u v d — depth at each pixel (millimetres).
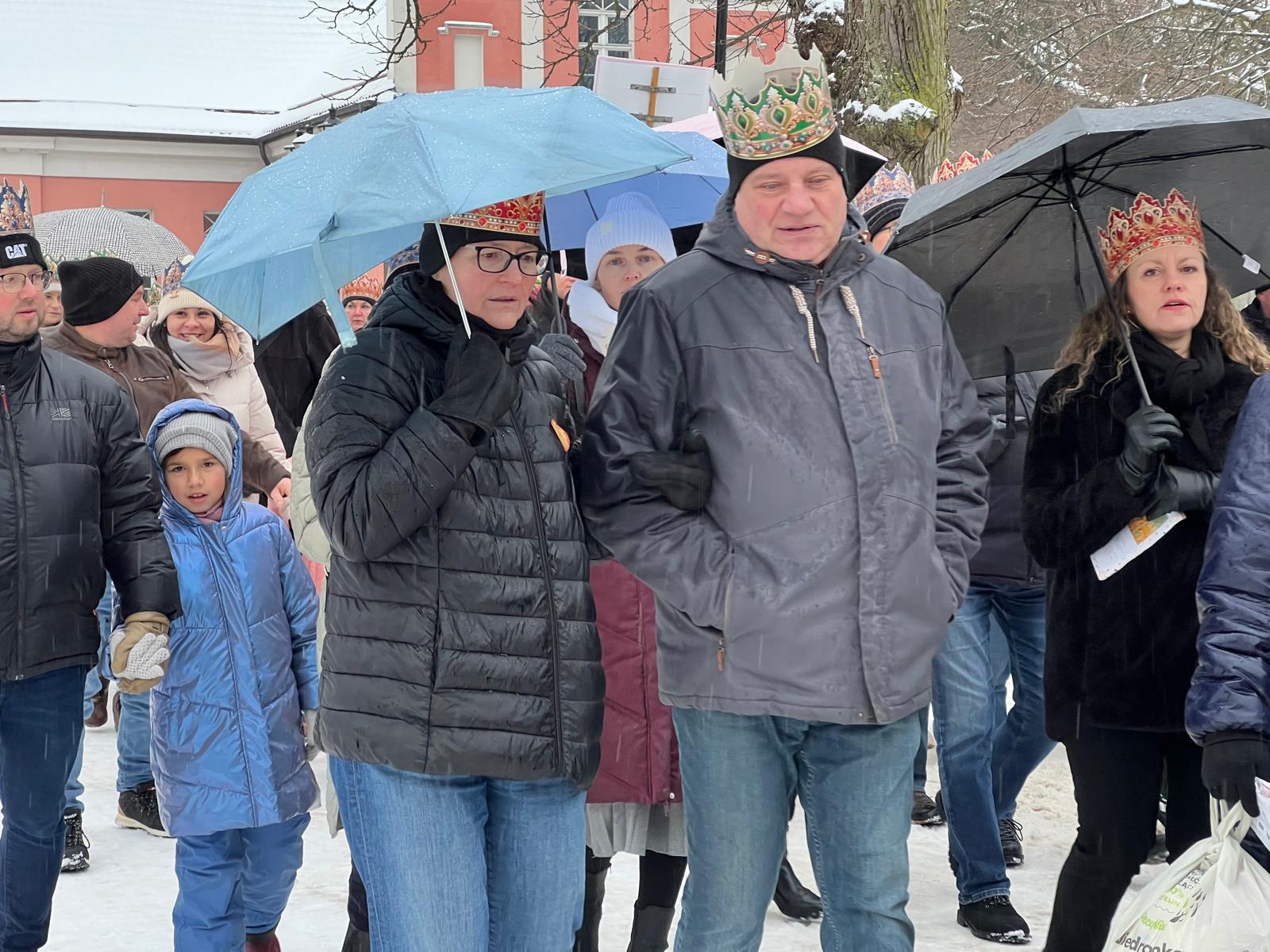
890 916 3035
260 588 4055
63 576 3926
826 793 3061
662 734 3859
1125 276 3662
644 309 3131
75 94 36875
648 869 3973
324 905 4895
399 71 26109
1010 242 4203
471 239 2896
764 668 2971
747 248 3105
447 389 2844
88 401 4031
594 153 2881
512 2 26016
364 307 6082
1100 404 3605
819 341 3059
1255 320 5445
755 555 2998
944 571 3104
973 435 3256
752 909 3064
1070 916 3555
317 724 2945
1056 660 3555
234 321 3070
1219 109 3840
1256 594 2842
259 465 6332
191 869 3939
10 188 3924
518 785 2926
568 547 2975
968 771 4559
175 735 3936
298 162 2941
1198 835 3467
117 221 16766
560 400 3125
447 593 2838
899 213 5559
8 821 3934
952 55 22469
